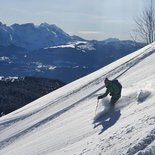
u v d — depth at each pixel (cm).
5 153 2097
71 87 3419
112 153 899
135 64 2844
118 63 3378
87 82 3197
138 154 764
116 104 1595
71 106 2559
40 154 1531
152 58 2702
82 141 1305
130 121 1129
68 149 1298
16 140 2391
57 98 3180
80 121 1769
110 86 1627
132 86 1912
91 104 2155
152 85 1667
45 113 2808
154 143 794
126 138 956
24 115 3127
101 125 1420
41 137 1972
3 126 3042
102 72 3344
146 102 1366
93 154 993
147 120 1009
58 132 1808
